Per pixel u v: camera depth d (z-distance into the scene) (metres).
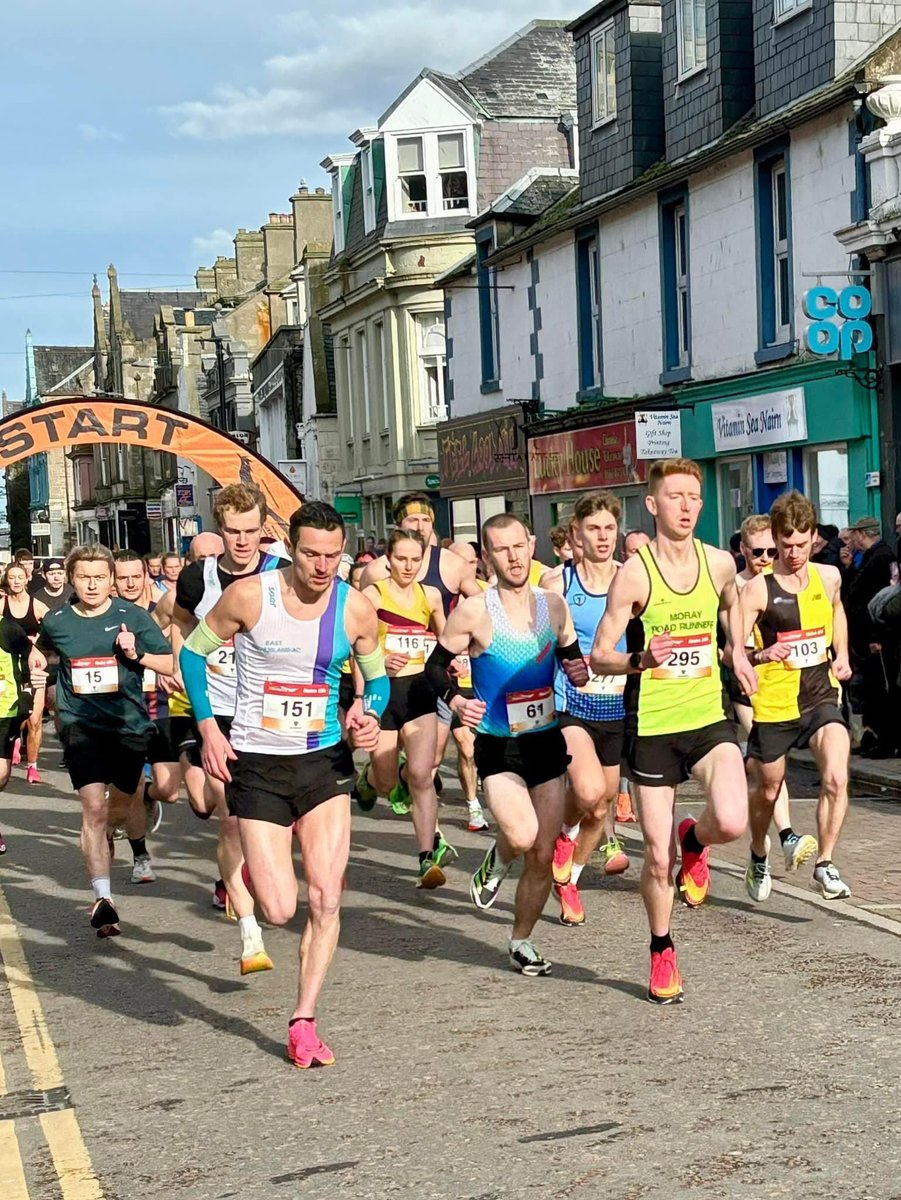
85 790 7.70
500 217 26.33
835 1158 4.27
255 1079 5.31
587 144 23.31
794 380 17.33
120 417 17.25
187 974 6.92
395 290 33.41
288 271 56.28
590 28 23.00
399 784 10.06
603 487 22.34
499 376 27.00
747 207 18.38
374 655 5.60
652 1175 4.21
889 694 11.52
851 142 16.19
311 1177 4.37
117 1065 5.59
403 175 33.47
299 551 5.29
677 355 20.69
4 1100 5.26
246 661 5.47
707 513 19.77
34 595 15.90
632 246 21.55
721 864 8.62
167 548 66.38
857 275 15.80
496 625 6.20
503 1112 4.80
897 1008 5.73
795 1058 5.19
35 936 7.89
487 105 33.25
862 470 16.25
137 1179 4.44
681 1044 5.41
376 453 35.44
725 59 19.42
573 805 7.21
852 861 8.43
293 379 43.47
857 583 12.02
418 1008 6.09
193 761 7.83
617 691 7.65
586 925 7.38
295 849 10.06
